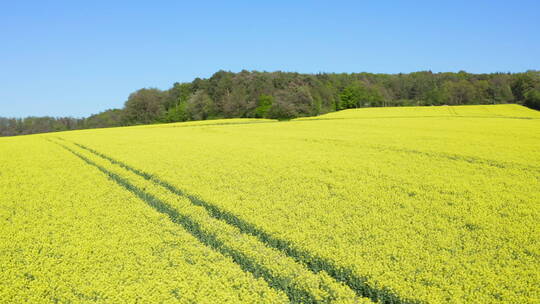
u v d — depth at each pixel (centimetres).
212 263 972
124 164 2242
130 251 1062
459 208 1329
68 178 1978
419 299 784
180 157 2439
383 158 2297
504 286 836
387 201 1418
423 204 1379
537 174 1820
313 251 997
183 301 804
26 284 908
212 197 1491
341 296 816
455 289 819
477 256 970
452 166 2020
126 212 1403
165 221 1297
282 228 1151
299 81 10525
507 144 2712
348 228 1164
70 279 915
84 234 1191
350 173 1892
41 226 1290
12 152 2962
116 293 840
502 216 1254
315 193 1550
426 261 941
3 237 1192
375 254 994
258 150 2688
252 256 984
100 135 4206
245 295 825
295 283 866
